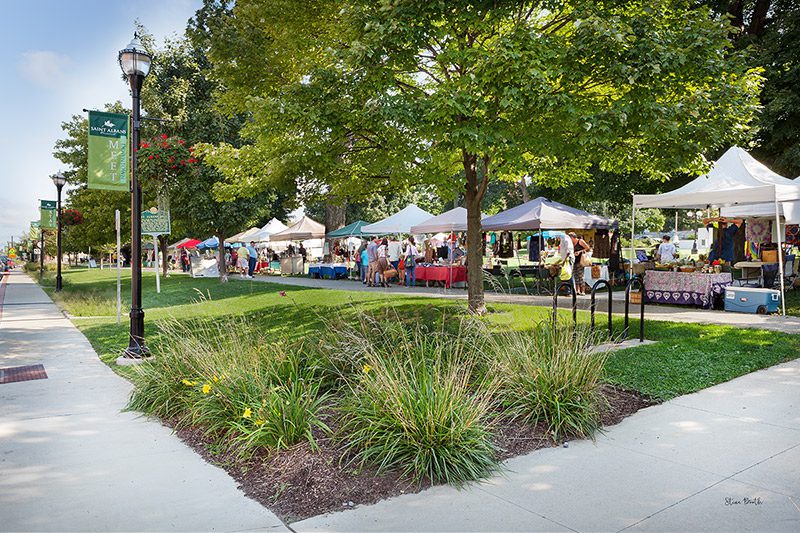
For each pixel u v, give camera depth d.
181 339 6.50
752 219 17.58
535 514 3.27
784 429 4.64
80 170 30.08
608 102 8.61
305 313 11.79
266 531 3.14
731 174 12.01
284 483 3.77
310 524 3.21
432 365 4.96
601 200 24.00
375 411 4.24
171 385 5.64
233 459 4.26
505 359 5.37
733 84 8.48
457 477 3.78
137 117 8.51
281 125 8.62
